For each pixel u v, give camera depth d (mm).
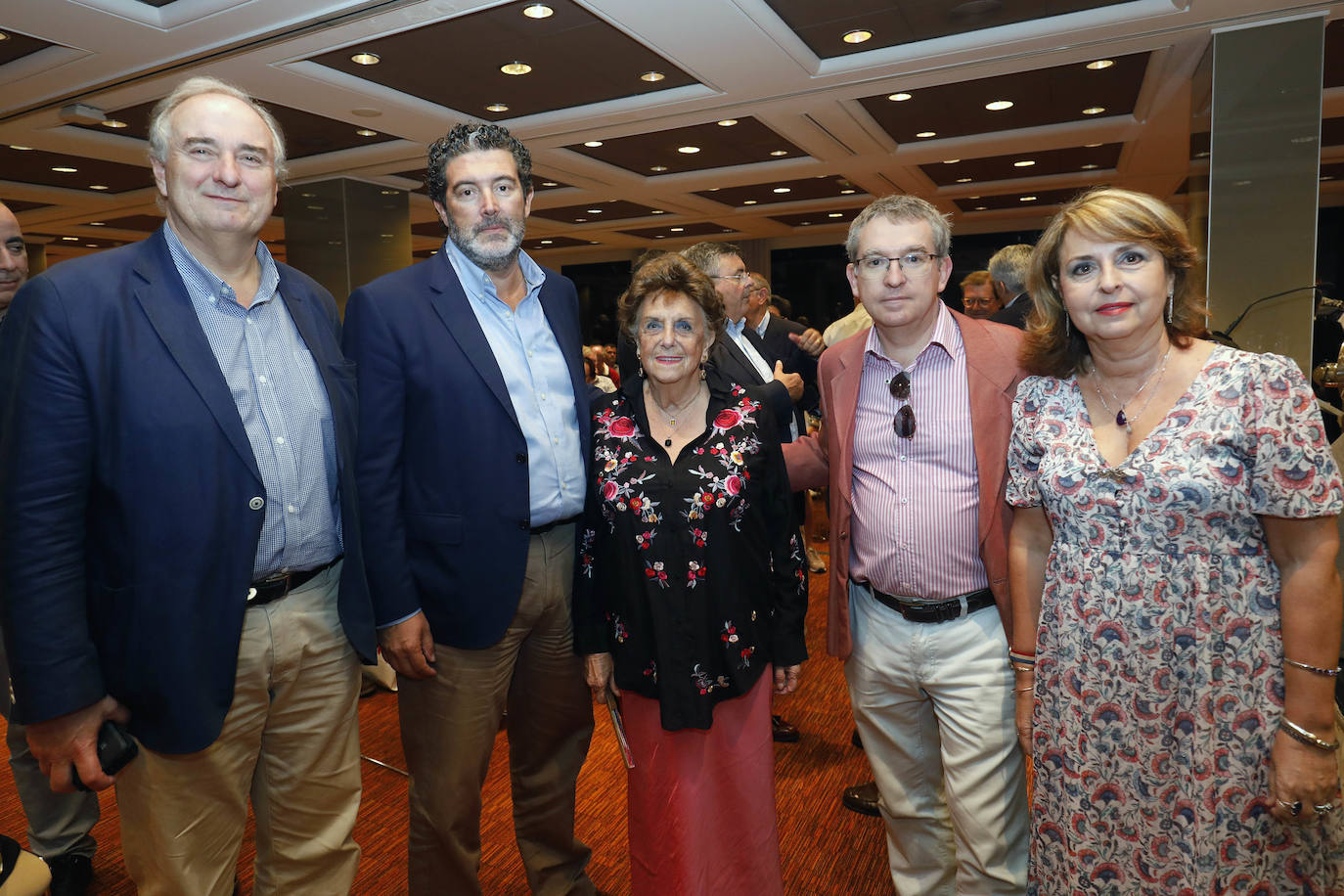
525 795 2016
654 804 1763
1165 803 1354
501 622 1739
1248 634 1304
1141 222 1310
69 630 1275
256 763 1557
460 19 4469
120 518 1315
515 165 1771
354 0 4168
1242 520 1301
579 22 4543
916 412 1701
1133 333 1366
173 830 1408
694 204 10008
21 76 5043
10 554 1244
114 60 4832
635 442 1766
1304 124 4410
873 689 1828
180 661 1328
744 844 1782
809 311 13062
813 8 4531
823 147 7211
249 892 2148
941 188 9320
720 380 1823
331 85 5348
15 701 1275
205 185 1352
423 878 1843
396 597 1692
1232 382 1308
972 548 1673
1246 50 4492
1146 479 1330
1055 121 6707
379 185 8250
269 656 1460
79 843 2172
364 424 1674
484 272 1783
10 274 2244
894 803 1872
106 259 1354
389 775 2777
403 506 1743
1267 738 1298
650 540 1702
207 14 4262
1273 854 1321
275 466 1432
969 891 1728
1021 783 1706
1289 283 4449
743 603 1730
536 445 1782
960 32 4910
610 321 14898
